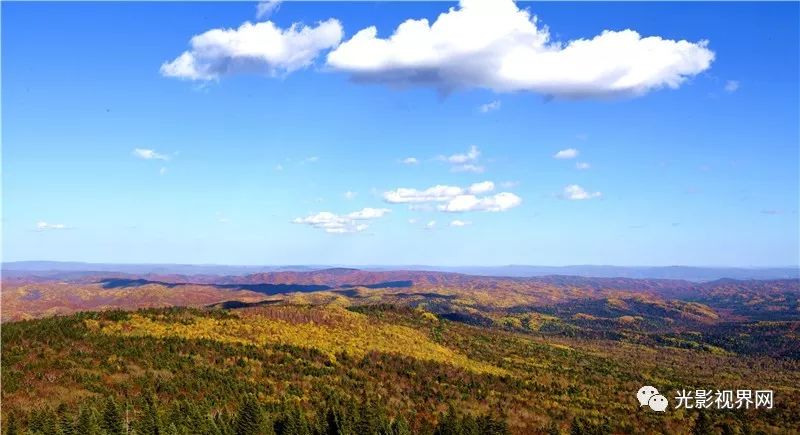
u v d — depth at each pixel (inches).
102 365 4544.8
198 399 4367.6
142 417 3722.9
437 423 4943.4
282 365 5531.5
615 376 7815.0
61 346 4783.5
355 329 7308.1
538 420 5433.1
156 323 5940.0
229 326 6358.3
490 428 4756.4
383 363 6333.7
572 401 6230.3
